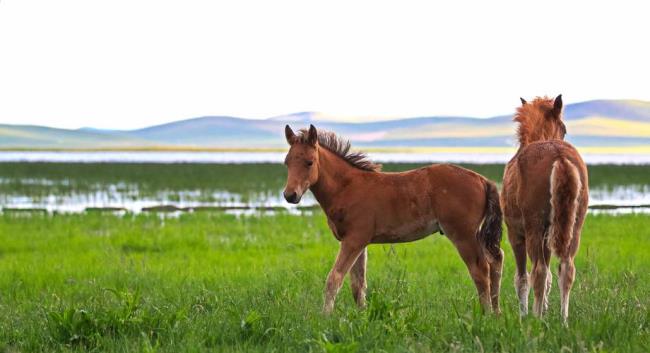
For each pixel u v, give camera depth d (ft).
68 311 25.07
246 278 38.65
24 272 42.24
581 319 24.70
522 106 32.65
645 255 46.75
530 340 21.43
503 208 28.25
